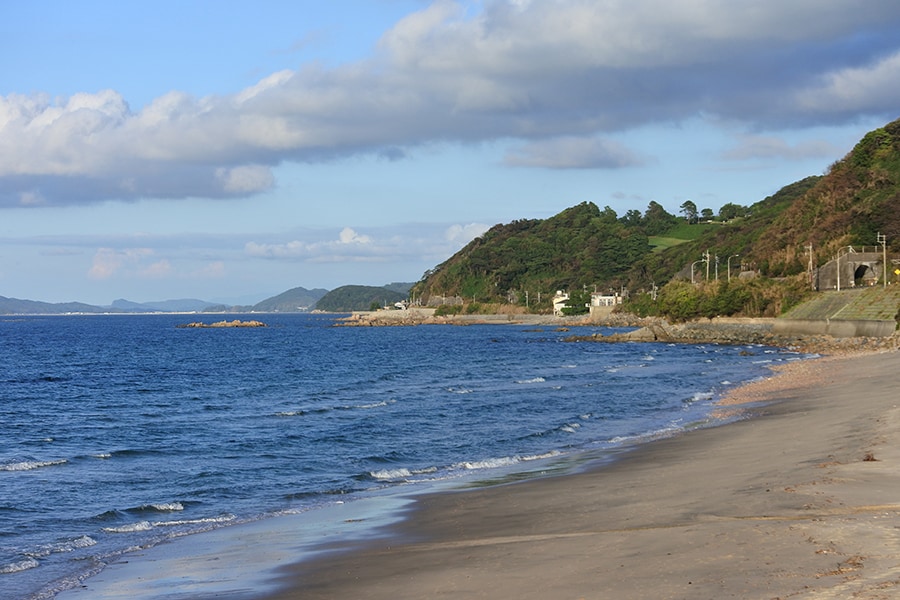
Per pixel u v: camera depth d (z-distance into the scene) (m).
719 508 15.45
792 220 157.50
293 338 161.88
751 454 23.25
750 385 50.06
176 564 14.93
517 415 38.78
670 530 13.41
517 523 16.59
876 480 16.23
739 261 189.75
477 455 28.20
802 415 32.66
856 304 100.19
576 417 37.62
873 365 57.41
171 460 28.02
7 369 80.69
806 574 9.86
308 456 28.47
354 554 14.80
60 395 54.59
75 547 16.70
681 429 32.47
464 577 12.12
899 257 119.31
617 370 68.19
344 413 40.78
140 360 94.94
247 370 76.81
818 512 13.77
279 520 18.91
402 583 12.27
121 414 42.88
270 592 12.55
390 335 171.38
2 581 14.10
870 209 134.12
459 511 18.48
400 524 17.50
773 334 108.81
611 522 15.57
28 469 26.39
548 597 10.40
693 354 90.44
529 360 85.88
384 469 25.84
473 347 117.56
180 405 46.75
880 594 8.69
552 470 24.12
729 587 9.73
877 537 11.16
